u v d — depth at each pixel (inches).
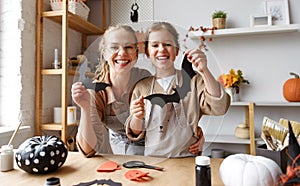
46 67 81.9
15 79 71.5
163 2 104.9
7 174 35.9
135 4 103.5
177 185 30.1
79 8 84.0
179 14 103.1
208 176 28.2
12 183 32.1
